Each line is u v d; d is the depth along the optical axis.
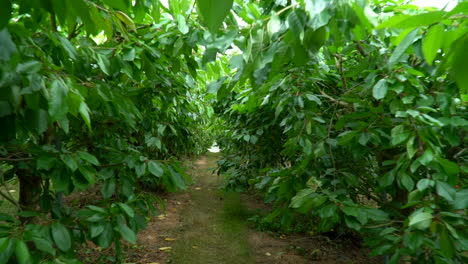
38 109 0.87
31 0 0.50
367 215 1.28
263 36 0.88
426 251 1.07
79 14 0.52
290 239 3.86
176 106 3.17
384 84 1.28
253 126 3.78
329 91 2.64
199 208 5.18
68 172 1.19
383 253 1.15
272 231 4.13
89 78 1.46
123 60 1.69
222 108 5.05
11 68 0.69
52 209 1.38
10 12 0.36
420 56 1.04
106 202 1.59
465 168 1.13
